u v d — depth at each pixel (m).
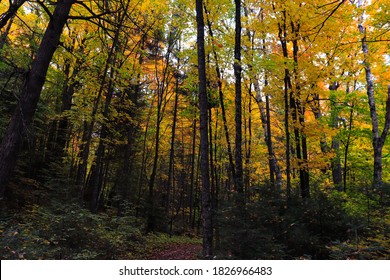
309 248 6.52
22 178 12.12
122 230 10.93
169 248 12.51
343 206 7.77
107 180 22.77
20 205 11.05
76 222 7.72
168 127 26.08
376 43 9.70
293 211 7.28
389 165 13.68
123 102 16.83
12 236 5.65
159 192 27.12
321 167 9.52
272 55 9.68
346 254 5.17
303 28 8.73
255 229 5.95
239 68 8.76
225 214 6.13
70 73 16.34
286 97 9.87
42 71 6.56
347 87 14.14
